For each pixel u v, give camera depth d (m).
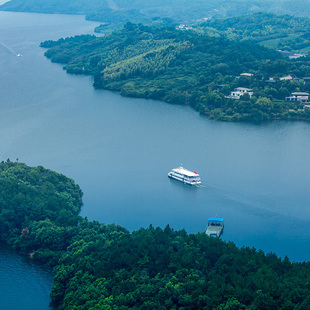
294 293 186.38
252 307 184.12
